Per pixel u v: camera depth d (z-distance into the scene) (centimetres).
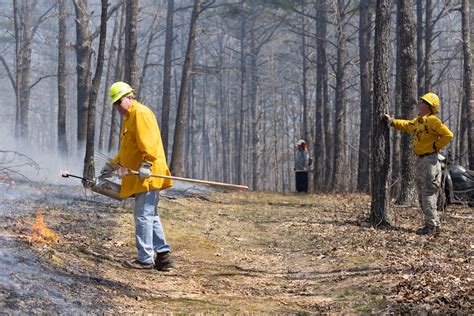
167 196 1625
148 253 743
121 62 3134
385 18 1133
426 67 2602
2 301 525
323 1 3033
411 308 598
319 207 1628
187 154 5753
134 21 1748
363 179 2531
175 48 6506
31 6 3441
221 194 1991
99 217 1048
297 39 5612
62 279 622
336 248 951
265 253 962
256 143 5106
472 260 809
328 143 3059
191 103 6319
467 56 2070
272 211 1532
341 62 2734
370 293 674
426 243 961
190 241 995
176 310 596
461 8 2112
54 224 925
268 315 601
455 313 576
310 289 725
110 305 580
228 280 758
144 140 717
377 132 1145
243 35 4978
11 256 658
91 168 1366
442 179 1277
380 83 1138
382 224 1143
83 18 2341
